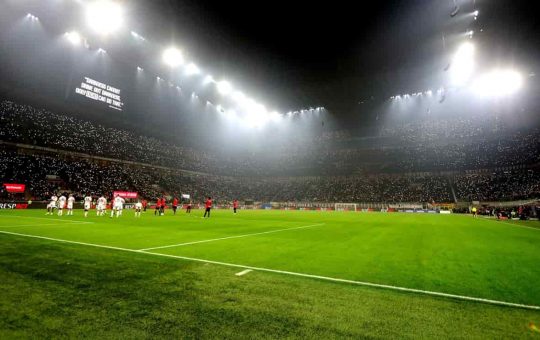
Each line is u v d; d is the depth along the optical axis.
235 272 5.93
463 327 3.51
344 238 12.26
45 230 12.48
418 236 13.47
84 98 45.25
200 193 58.09
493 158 54.62
